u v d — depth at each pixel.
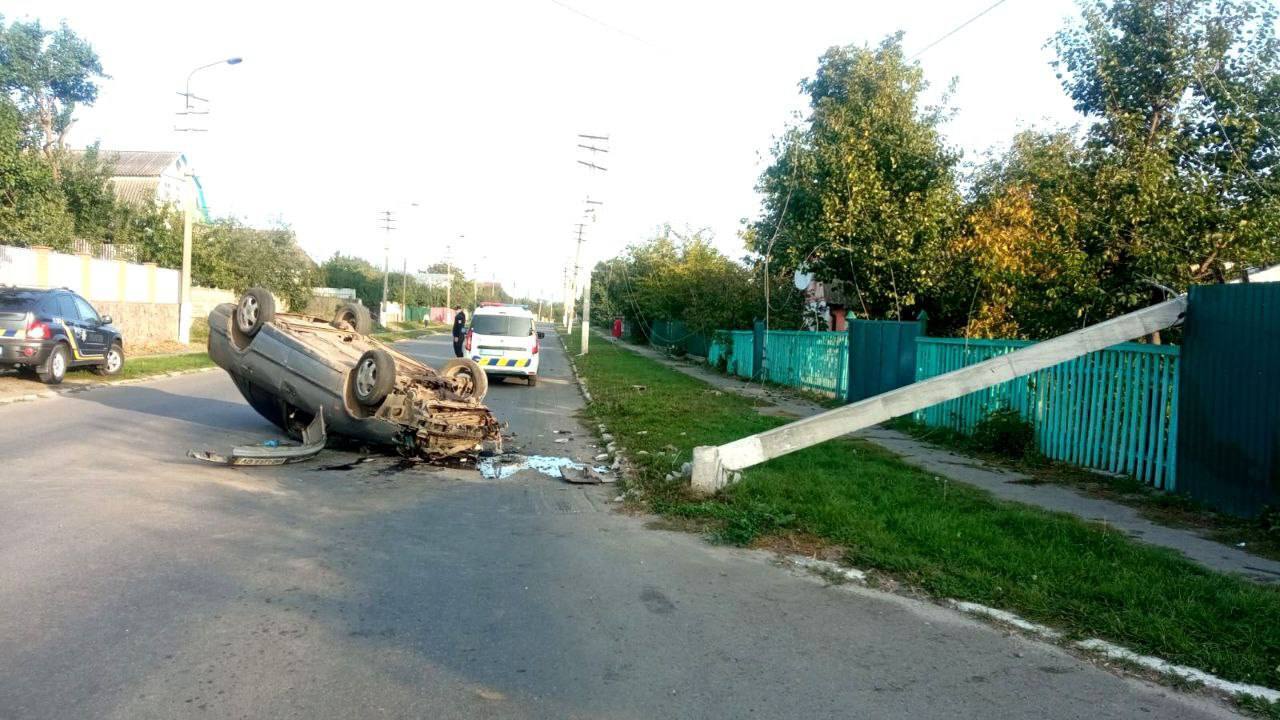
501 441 10.67
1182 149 11.99
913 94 19.41
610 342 53.88
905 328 14.66
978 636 4.98
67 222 26.11
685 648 4.64
